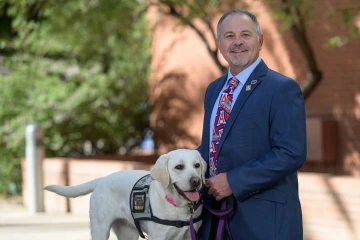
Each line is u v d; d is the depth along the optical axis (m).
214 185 4.05
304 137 3.95
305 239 7.43
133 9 11.30
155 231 4.44
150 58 13.65
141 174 4.79
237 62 4.14
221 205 4.20
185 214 4.38
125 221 4.93
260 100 4.03
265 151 4.02
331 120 9.88
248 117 4.05
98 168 10.09
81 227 9.03
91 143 13.87
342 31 9.80
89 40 12.83
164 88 12.97
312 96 10.25
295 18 8.87
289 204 4.04
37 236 8.39
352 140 9.73
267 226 4.00
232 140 4.10
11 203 12.27
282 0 8.72
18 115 12.94
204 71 12.07
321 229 7.28
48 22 12.44
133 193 4.57
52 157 13.24
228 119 4.14
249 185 3.95
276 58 10.73
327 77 10.04
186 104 12.50
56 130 13.07
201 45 12.09
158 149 13.26
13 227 9.19
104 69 14.09
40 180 10.96
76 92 13.04
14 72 13.08
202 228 4.39
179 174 4.25
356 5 9.56
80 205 10.41
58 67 13.47
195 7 9.96
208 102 4.47
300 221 4.10
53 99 12.88
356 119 9.70
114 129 13.72
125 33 13.23
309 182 7.43
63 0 11.55
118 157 12.71
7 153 12.97
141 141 14.30
